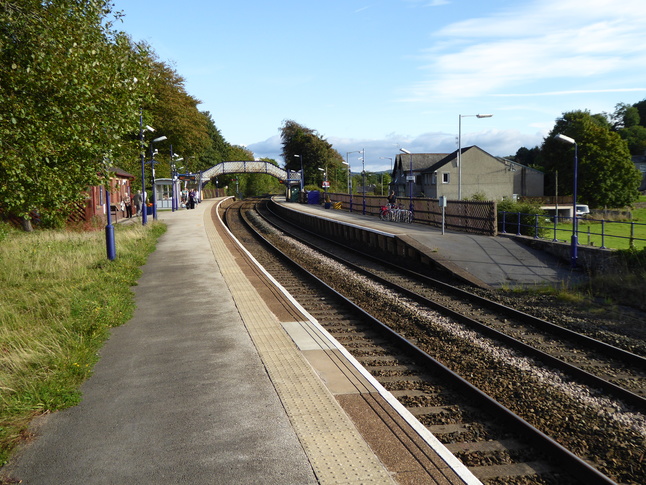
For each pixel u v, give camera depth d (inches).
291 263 804.0
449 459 177.5
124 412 220.1
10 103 408.8
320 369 270.1
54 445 192.2
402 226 1125.1
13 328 345.7
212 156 4461.1
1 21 390.0
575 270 717.3
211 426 205.2
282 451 184.5
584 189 2566.4
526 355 354.9
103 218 1234.6
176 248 813.9
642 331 423.8
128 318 375.9
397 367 326.6
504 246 829.2
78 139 456.4
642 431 241.9
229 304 420.8
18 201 465.7
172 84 2438.5
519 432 232.1
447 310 470.6
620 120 5438.0
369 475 167.6
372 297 548.4
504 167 2662.4
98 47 471.8
